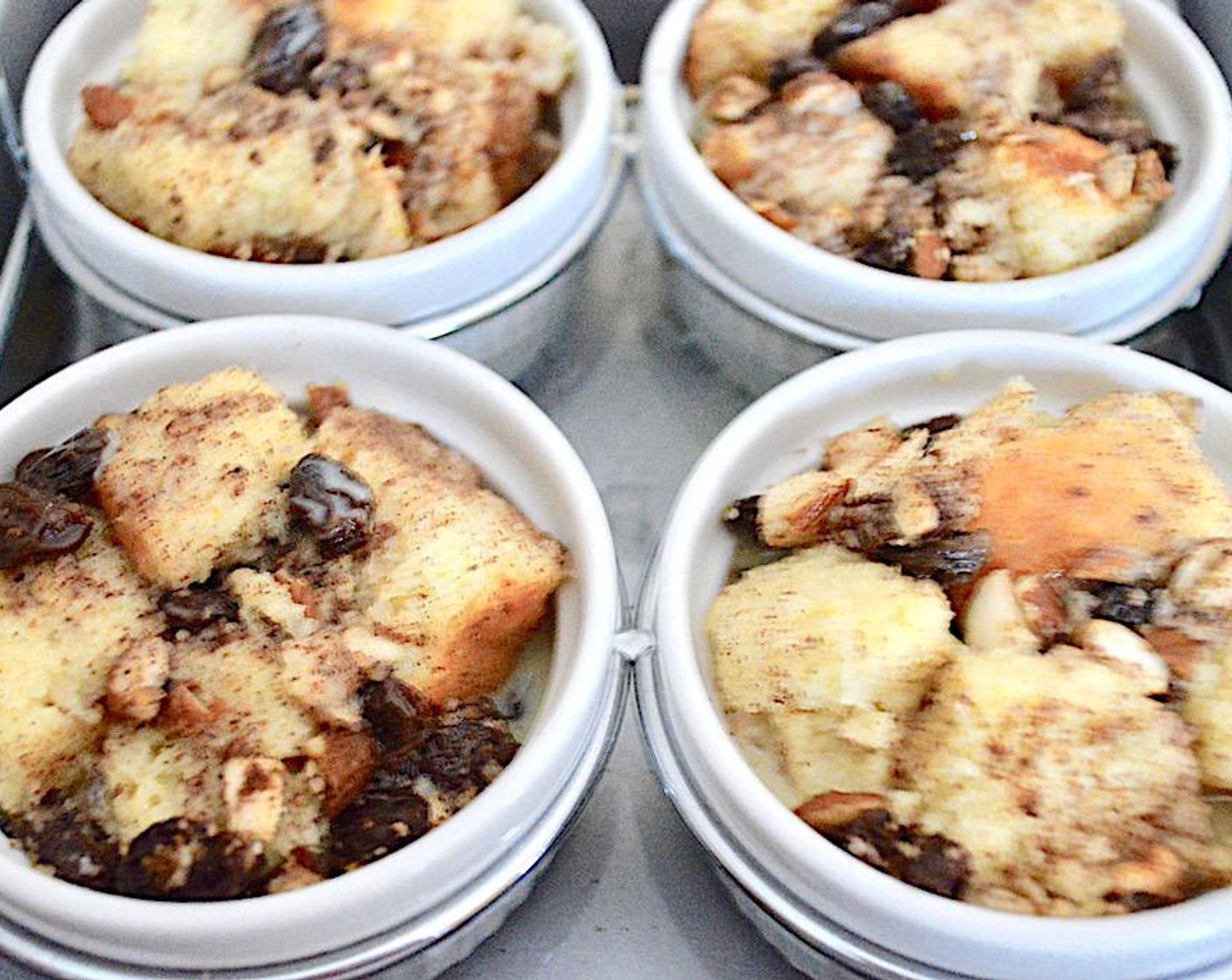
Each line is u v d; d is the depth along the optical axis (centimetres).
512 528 28
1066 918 25
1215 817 26
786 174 31
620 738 29
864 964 26
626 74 37
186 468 28
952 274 31
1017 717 26
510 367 33
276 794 25
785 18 33
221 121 31
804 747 27
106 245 30
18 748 26
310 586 27
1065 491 27
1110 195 31
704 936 28
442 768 27
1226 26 34
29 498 27
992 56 32
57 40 32
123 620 27
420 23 32
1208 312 33
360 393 30
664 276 33
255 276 30
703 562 28
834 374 30
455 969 27
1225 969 25
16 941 25
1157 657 26
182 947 25
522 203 31
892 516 28
